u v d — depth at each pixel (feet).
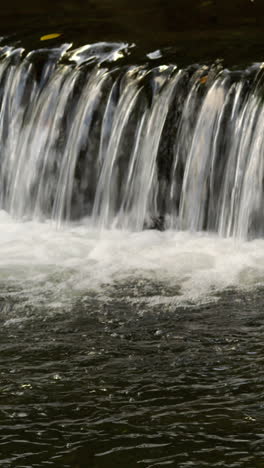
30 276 31.27
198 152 37.63
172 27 47.29
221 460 19.74
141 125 39.22
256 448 20.16
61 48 44.55
